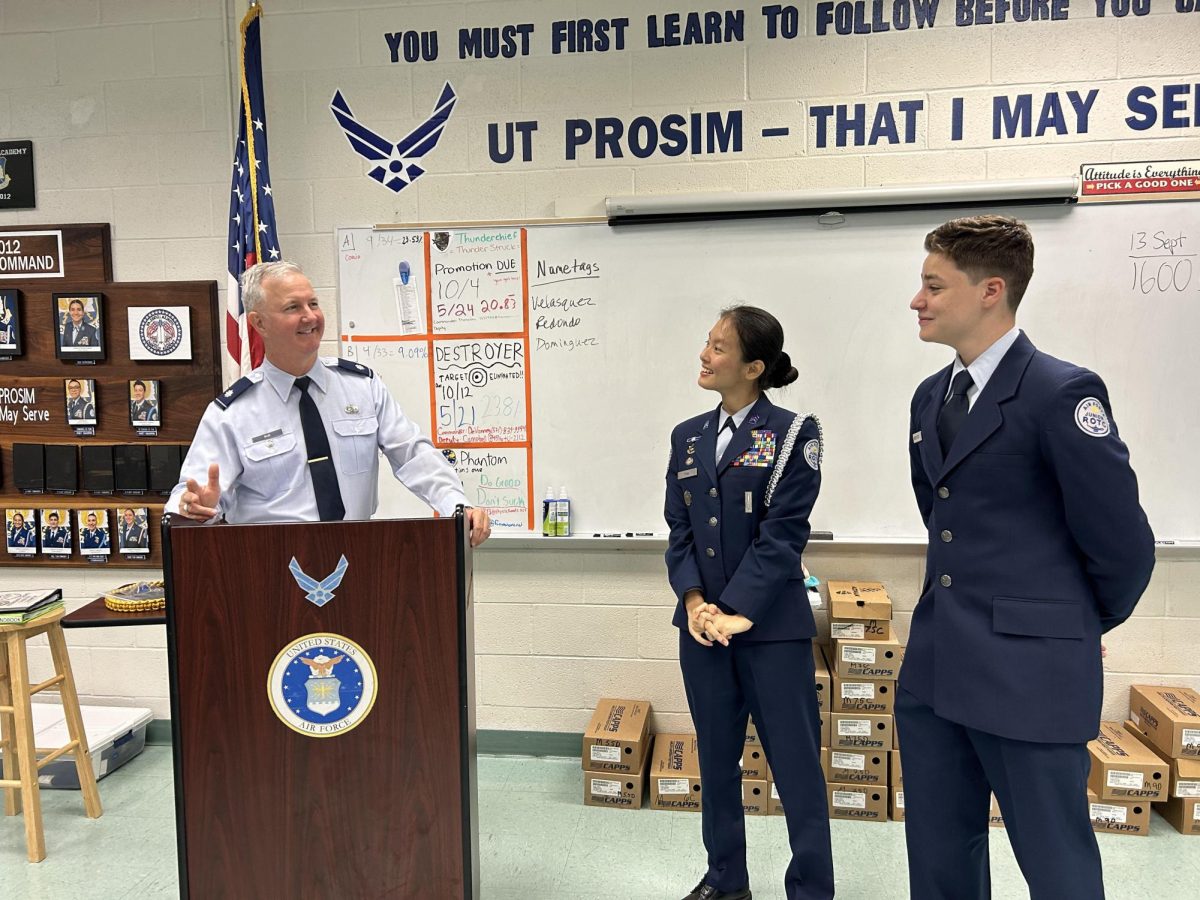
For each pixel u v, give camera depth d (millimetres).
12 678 2246
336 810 1325
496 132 2746
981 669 1362
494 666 2904
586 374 2773
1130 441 2570
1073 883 1309
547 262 2754
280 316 1698
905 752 1571
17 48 2904
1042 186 2457
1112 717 2658
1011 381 1362
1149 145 2494
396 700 1314
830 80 2602
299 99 2805
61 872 2197
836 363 2664
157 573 2971
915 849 1556
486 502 2855
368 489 1900
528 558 2857
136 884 2141
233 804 1320
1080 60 2502
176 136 2875
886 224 2600
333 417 1848
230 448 1765
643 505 2791
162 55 2855
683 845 2316
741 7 2613
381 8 2748
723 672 1846
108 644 3045
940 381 1552
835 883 2127
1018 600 1348
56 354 2928
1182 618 2594
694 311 2707
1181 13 2459
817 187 2635
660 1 2643
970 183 2498
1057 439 1286
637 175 2703
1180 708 2434
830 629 2586
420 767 1325
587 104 2701
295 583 1292
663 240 2699
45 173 2928
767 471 1786
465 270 2787
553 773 2775
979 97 2551
